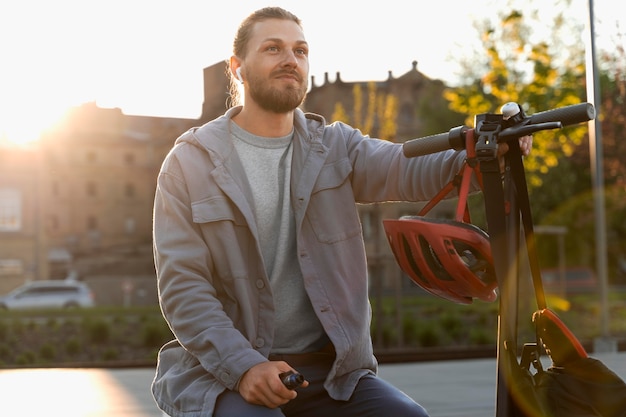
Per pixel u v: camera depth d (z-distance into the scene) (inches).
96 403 316.8
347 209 107.0
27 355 614.2
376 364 108.2
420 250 92.7
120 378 424.2
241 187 103.5
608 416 81.8
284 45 104.0
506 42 698.8
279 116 105.6
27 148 2137.1
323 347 105.9
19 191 2127.2
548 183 1195.9
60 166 2327.8
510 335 84.5
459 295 94.0
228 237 101.6
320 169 106.4
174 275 100.2
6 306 1542.8
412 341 651.5
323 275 104.0
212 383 97.0
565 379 83.4
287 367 93.3
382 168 107.0
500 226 86.7
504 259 86.2
